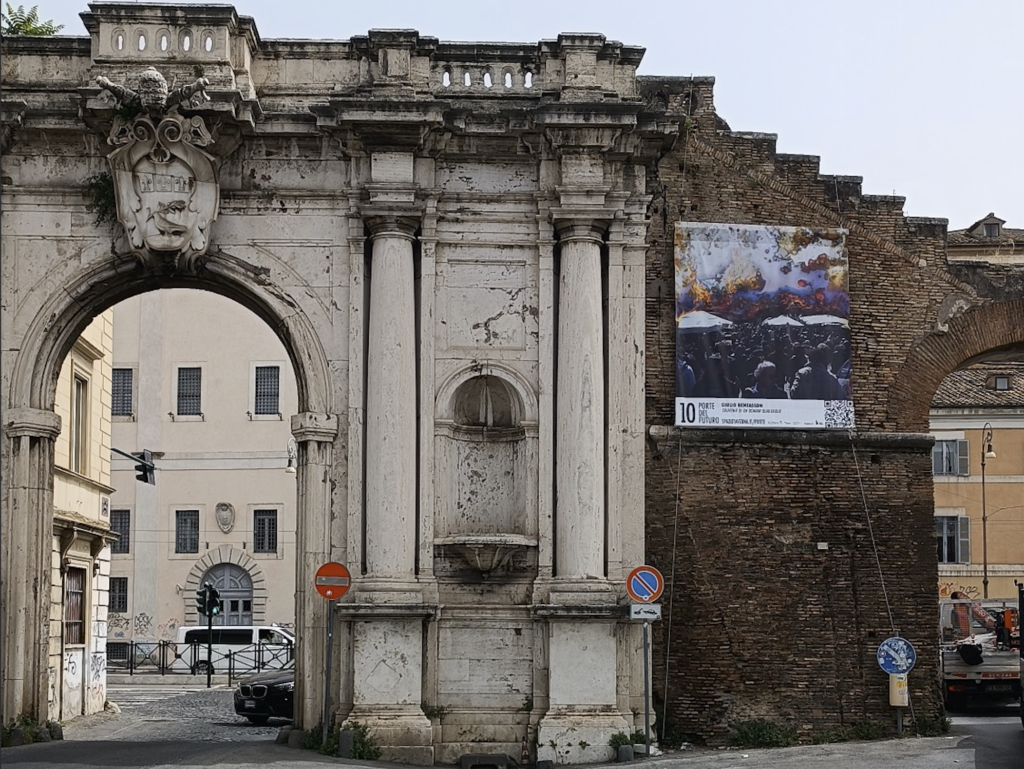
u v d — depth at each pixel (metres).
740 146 32.66
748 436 31.83
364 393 30.77
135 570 75.62
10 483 30.27
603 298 31.23
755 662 31.33
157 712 41.34
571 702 29.69
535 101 31.50
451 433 31.02
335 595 28.92
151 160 30.41
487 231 31.27
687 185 32.34
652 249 32.09
